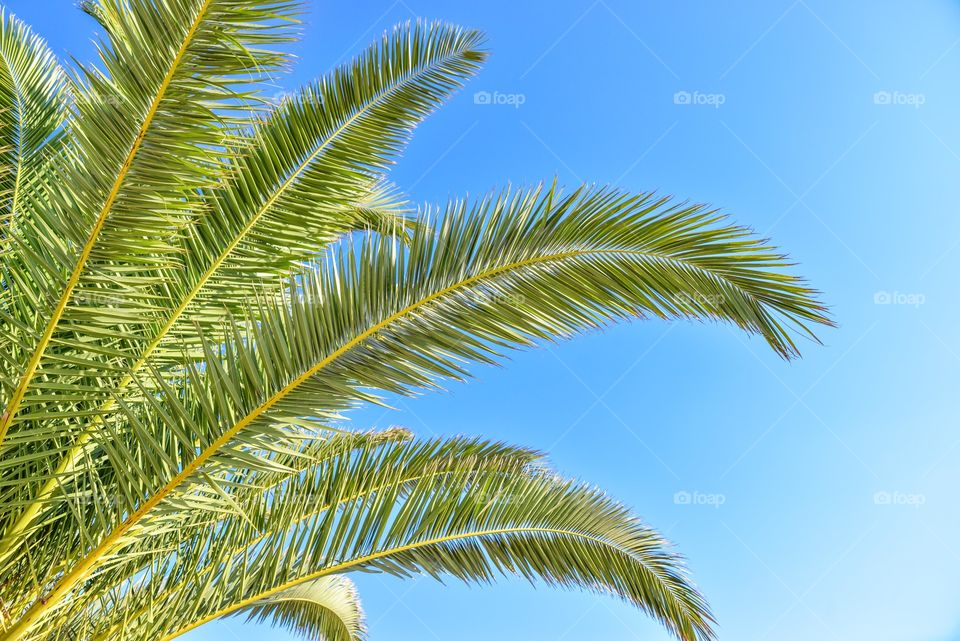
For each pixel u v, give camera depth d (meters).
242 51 2.05
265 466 2.16
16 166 3.27
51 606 2.33
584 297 2.17
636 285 2.16
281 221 2.83
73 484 2.78
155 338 2.68
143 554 2.78
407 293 2.14
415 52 3.26
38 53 3.62
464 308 2.15
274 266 2.80
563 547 3.06
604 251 2.17
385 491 2.93
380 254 2.19
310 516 2.92
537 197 2.22
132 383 2.75
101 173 2.13
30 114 3.42
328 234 2.86
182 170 2.17
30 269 2.28
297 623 4.82
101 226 2.16
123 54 2.05
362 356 2.12
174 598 2.61
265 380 2.14
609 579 3.08
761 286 2.07
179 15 2.00
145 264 2.40
